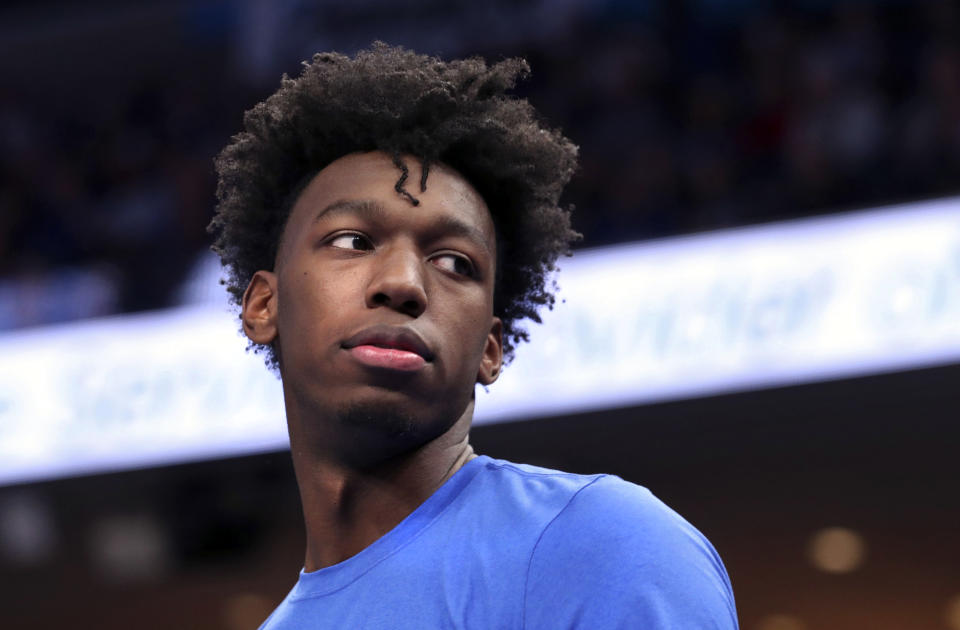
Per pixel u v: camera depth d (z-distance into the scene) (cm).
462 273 497
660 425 2031
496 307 592
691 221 2211
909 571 2667
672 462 2197
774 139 2467
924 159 2219
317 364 475
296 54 3200
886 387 1869
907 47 2520
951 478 2277
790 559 2692
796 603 2873
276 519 2467
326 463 492
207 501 2372
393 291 465
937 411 1936
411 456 488
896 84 2469
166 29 3747
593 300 2045
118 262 2406
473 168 555
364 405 461
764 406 1953
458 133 535
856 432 2048
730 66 2741
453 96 552
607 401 1992
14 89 3944
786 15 2769
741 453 2166
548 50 2970
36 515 2477
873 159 2305
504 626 410
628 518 419
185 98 3347
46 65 3903
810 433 2050
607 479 453
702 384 1944
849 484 2331
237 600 2873
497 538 442
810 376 1886
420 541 462
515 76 586
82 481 2295
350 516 491
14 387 2377
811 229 1952
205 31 3688
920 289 1853
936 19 2533
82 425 2303
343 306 473
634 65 2805
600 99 2788
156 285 2358
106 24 3762
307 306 484
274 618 488
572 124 2762
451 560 444
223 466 2205
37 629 3102
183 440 2219
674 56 2808
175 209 2911
